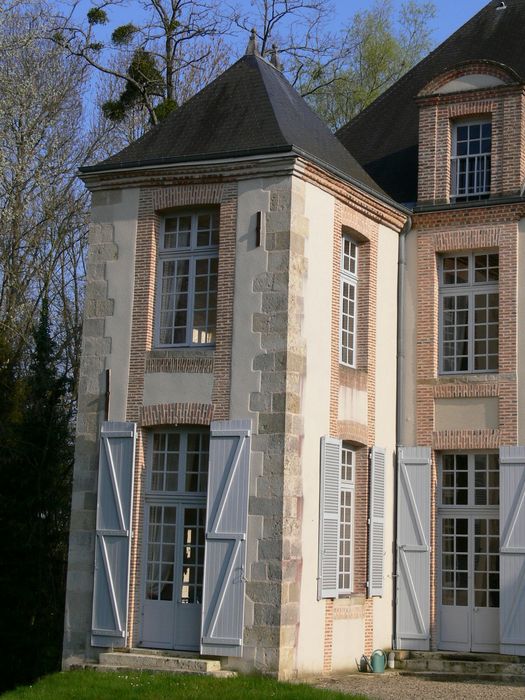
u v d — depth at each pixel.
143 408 17.67
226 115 18.61
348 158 19.66
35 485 23.20
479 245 19.69
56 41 28.58
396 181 21.28
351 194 18.58
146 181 18.25
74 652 17.47
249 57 19.56
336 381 17.94
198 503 17.31
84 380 18.23
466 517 19.23
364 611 18.30
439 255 20.19
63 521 24.02
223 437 16.92
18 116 26.41
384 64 33.09
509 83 19.81
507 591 18.27
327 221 18.00
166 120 19.20
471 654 18.41
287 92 19.50
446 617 19.09
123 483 17.55
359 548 18.53
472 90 20.14
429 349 19.75
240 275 17.28
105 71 29.81
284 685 15.04
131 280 18.19
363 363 18.95
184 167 17.86
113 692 14.84
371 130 22.98
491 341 19.58
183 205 18.00
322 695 14.41
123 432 17.69
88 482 17.89
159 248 18.31
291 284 16.95
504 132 19.81
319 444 17.33
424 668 18.30
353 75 33.12
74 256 31.12
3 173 26.02
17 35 25.83
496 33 22.92
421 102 20.58
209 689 14.79
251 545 16.41
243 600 16.28
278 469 16.44
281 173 17.23
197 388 17.30
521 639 18.05
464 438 19.20
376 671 17.92
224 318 17.31
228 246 17.48
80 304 30.94
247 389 16.91
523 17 22.89
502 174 19.70
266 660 15.99
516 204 19.41
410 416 19.70
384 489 19.12
